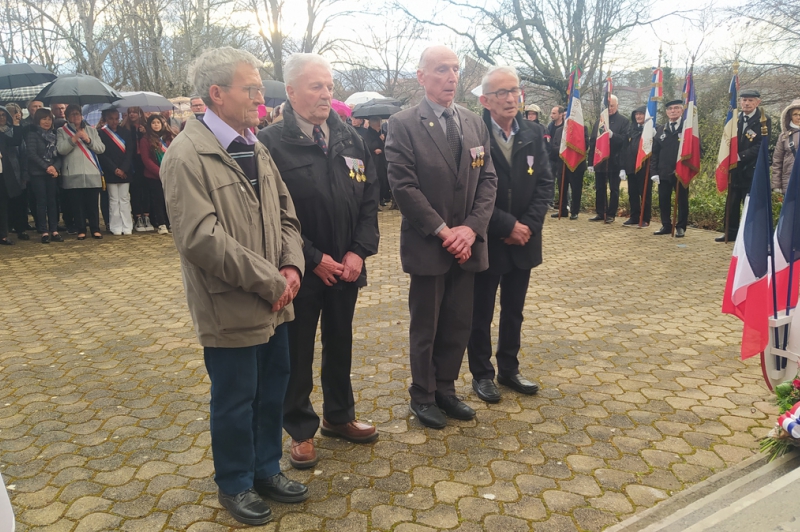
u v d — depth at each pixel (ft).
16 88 34.50
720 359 12.92
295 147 8.47
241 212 7.06
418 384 10.21
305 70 8.29
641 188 31.04
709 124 41.06
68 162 27.48
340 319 9.14
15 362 13.34
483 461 8.98
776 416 10.16
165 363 13.20
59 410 10.89
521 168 10.72
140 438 9.80
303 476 8.64
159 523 7.58
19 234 28.68
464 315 10.23
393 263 24.11
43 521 7.62
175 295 19.07
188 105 42.32
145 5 52.80
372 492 8.21
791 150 23.50
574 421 10.20
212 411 7.45
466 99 69.31
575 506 7.80
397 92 101.40
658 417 10.27
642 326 15.33
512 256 10.78
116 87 65.77
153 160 29.96
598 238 28.30
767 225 9.82
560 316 16.33
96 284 20.57
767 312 9.94
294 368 8.74
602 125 31.60
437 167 9.54
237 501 7.52
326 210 8.55
